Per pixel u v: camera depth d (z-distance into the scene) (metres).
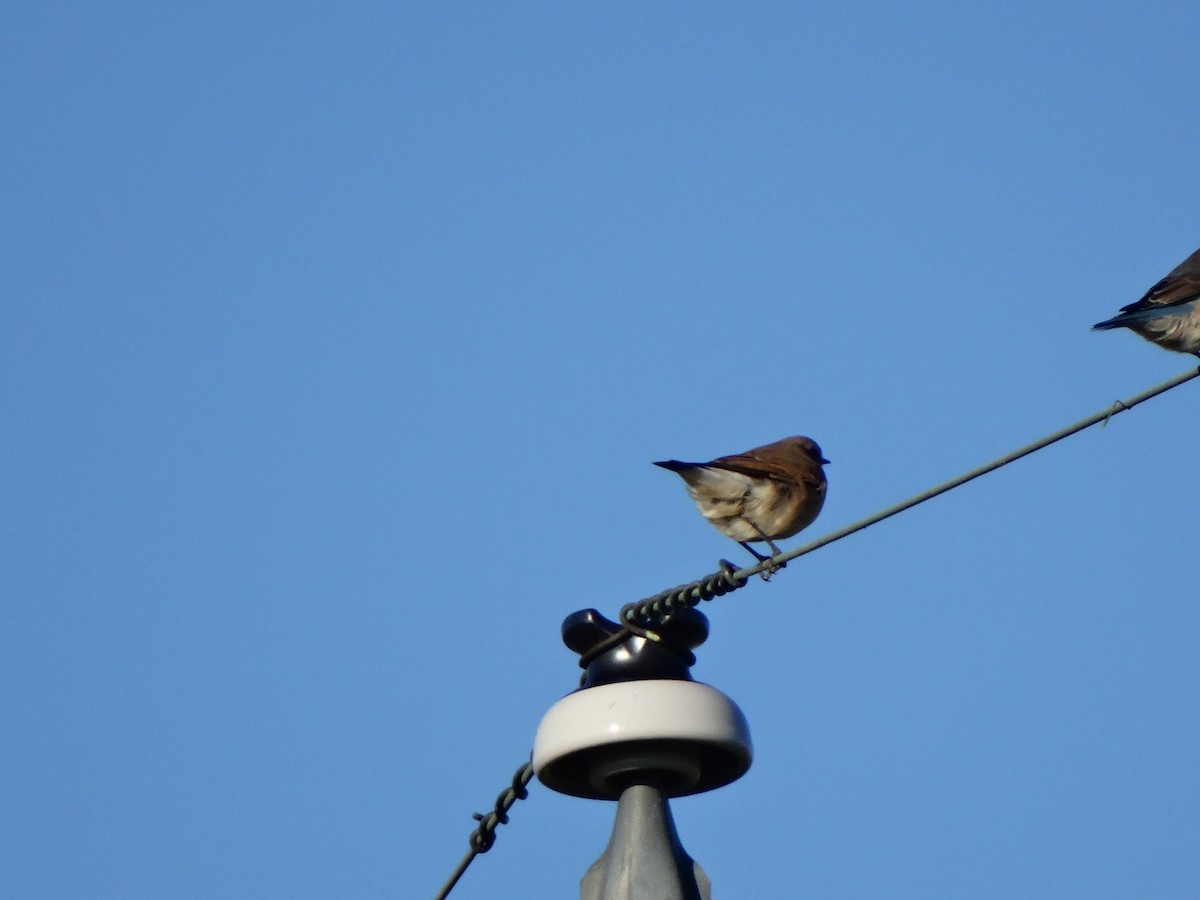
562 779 10.42
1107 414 10.02
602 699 10.01
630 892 9.41
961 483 10.37
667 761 9.96
